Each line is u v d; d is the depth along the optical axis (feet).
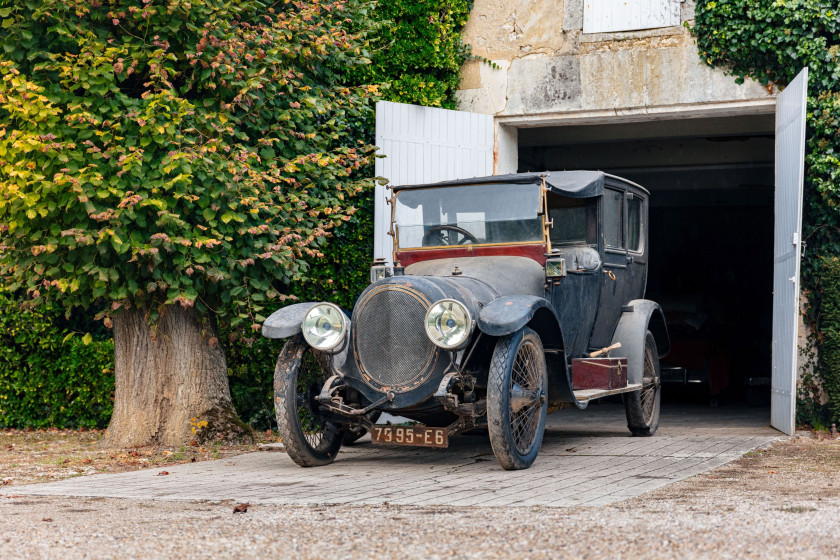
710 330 39.93
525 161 47.60
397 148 32.73
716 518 13.20
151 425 25.21
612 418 34.35
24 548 11.94
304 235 25.80
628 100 33.45
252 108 25.29
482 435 26.96
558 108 34.40
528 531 12.50
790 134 28.12
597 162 48.32
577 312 23.04
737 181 51.08
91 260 22.86
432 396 19.24
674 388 39.68
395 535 12.44
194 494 16.58
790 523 12.75
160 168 22.58
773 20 30.60
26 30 22.70
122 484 18.12
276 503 15.44
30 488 17.69
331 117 29.40
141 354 25.40
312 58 26.18
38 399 29.58
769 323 60.95
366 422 20.03
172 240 22.40
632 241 26.99
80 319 30.35
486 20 35.37
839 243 30.14
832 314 28.37
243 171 23.27
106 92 22.76
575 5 34.19
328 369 20.39
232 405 26.32
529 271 21.99
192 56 23.67
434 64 34.01
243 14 25.91
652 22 33.12
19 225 22.58
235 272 24.34
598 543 11.64
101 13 23.22
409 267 23.11
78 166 22.39
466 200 23.30
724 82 32.17
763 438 26.05
